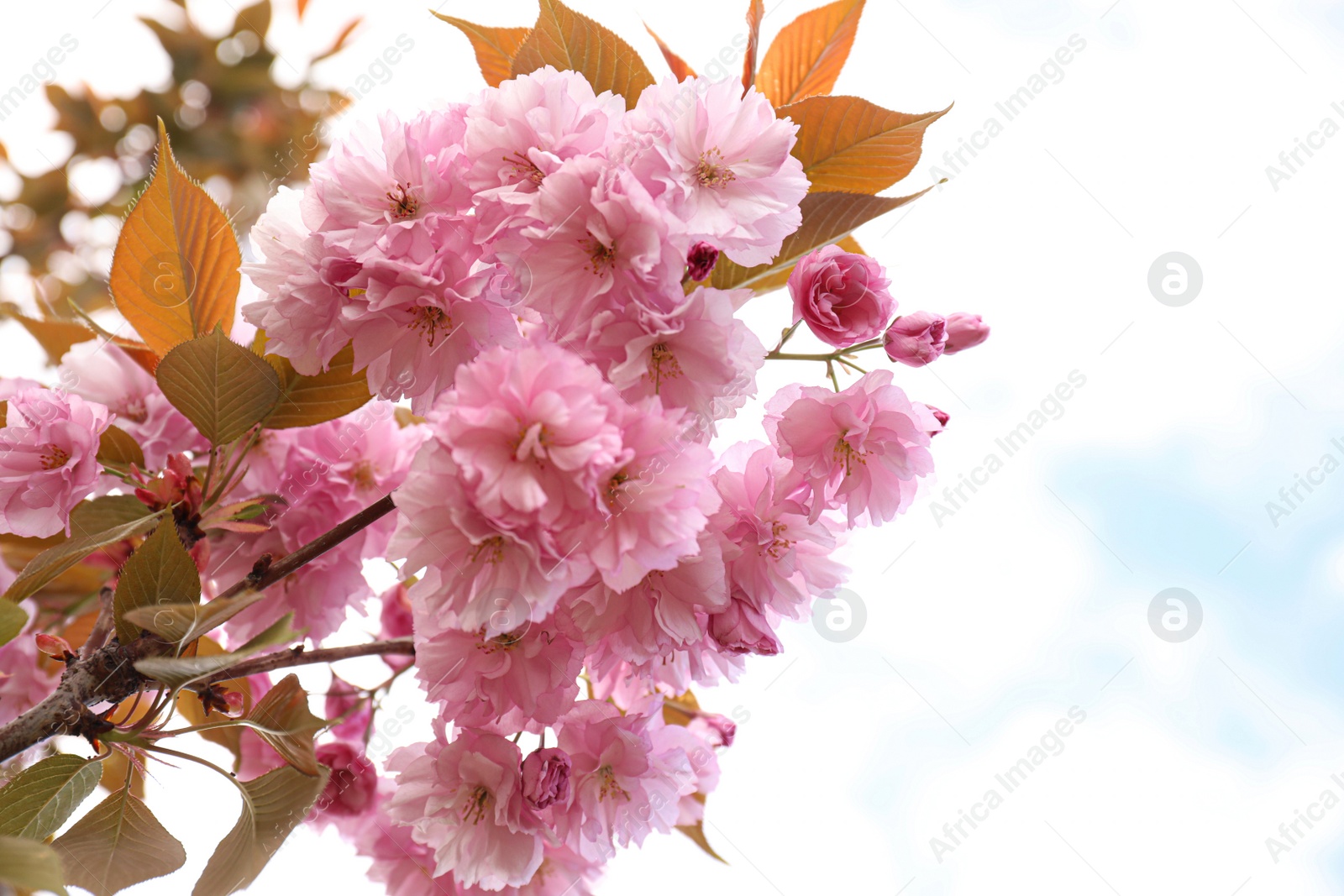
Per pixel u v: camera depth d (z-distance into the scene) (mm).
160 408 991
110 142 1330
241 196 1318
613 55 927
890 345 928
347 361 935
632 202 859
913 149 948
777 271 960
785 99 989
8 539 982
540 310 873
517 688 887
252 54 1330
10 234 1289
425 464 855
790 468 907
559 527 855
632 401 871
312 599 967
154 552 887
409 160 879
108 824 896
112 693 880
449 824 894
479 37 951
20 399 935
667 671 916
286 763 887
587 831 897
